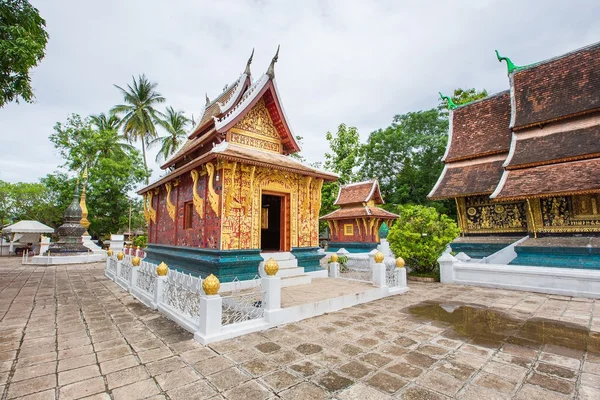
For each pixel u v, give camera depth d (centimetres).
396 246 1230
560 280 851
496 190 1134
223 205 822
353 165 2738
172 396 329
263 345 472
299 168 952
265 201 1405
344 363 408
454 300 789
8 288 1009
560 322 591
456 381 359
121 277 1070
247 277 831
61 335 529
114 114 3097
